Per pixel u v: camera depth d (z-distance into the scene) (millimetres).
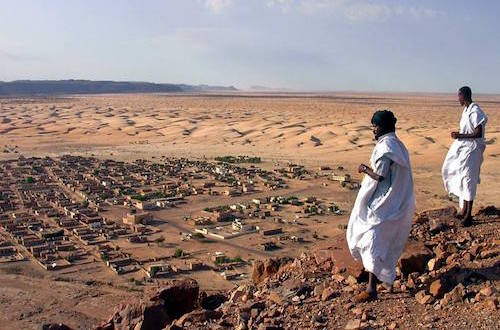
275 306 12219
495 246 13508
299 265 14719
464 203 15828
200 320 12406
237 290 15047
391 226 10734
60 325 16109
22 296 34219
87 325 28703
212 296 15773
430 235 15508
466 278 11609
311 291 12773
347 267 13133
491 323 9594
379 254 10703
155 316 13406
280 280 14266
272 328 10812
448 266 12445
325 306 11680
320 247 15109
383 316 10703
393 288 11852
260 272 16672
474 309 10219
